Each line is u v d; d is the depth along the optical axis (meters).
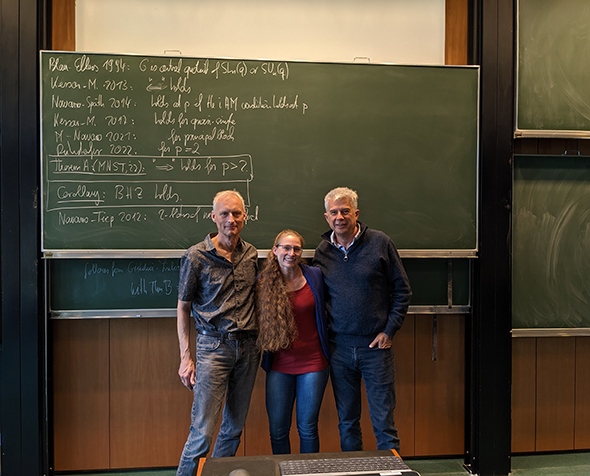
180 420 2.26
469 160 2.25
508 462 2.23
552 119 2.27
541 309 2.33
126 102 2.11
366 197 2.22
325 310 1.85
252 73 2.17
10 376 2.05
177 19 2.28
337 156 2.21
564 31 2.27
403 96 2.22
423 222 2.23
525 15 2.25
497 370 2.24
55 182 2.07
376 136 2.22
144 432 2.25
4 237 2.04
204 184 2.16
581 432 2.43
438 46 2.39
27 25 2.04
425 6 2.38
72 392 2.21
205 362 1.72
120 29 2.25
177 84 2.13
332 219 1.81
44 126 2.06
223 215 1.69
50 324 2.15
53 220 2.07
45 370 2.09
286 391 1.79
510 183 2.24
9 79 2.04
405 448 2.36
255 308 1.80
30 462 2.07
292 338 1.73
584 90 2.29
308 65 2.19
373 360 1.84
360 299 1.81
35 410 2.06
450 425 2.38
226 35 2.30
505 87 2.24
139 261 2.18
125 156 2.11
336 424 2.34
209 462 1.18
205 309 1.73
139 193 2.12
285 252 1.71
